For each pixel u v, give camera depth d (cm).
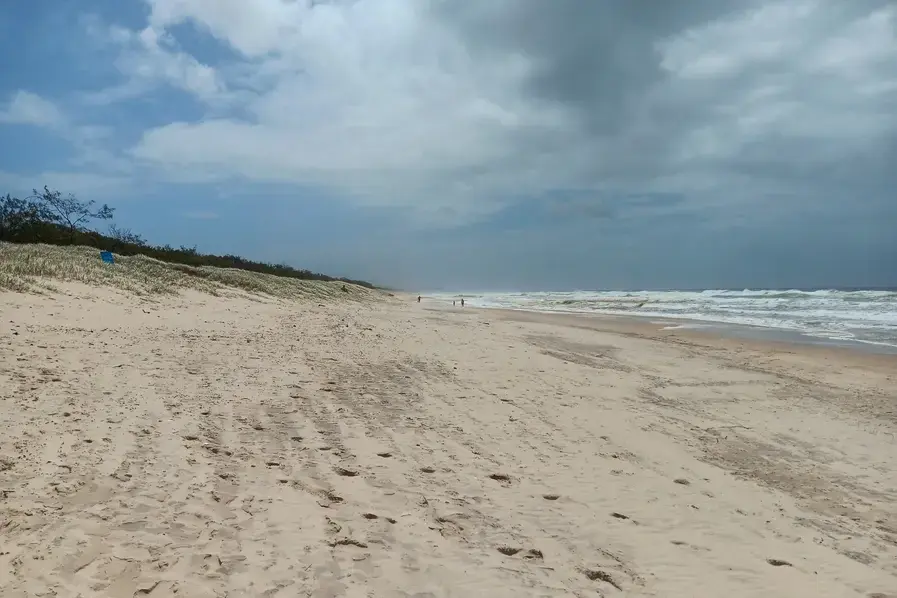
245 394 789
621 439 731
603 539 451
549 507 504
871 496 598
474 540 428
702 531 480
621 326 2583
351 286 5559
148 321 1420
